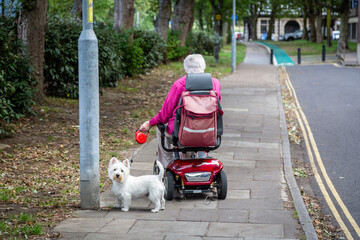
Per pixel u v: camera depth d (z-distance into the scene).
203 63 6.36
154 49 24.75
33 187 7.18
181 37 30.91
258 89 19.80
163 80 21.98
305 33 67.25
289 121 13.48
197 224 5.59
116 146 10.03
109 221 5.69
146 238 5.12
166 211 6.11
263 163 8.86
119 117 13.23
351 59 34.69
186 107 5.90
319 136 11.72
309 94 18.39
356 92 18.36
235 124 12.76
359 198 7.28
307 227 5.46
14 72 12.05
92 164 6.16
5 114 10.87
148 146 10.09
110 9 45.62
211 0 44.25
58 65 14.80
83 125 6.11
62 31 14.88
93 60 6.07
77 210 6.16
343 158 9.70
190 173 6.43
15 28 13.31
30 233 5.20
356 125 12.80
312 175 8.60
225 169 8.42
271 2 78.44
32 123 11.62
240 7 50.84
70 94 15.31
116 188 6.09
